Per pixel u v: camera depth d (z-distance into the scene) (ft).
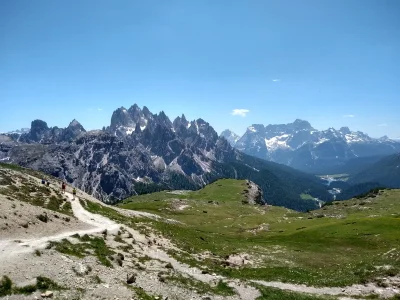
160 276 130.11
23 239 130.93
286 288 156.97
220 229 455.22
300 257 238.48
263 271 186.29
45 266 104.99
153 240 205.26
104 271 117.60
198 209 626.23
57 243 131.34
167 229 279.90
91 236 163.32
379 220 352.69
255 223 506.07
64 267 108.58
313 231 344.08
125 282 113.39
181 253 192.65
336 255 247.29
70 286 97.35
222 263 196.54
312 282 167.32
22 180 286.87
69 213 238.68
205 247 243.81
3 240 124.36
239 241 311.88
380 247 262.06
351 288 159.63
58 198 277.23
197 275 150.61
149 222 306.76
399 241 265.13
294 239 322.34
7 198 175.01
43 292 90.07
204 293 125.59
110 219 243.19
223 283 141.59
